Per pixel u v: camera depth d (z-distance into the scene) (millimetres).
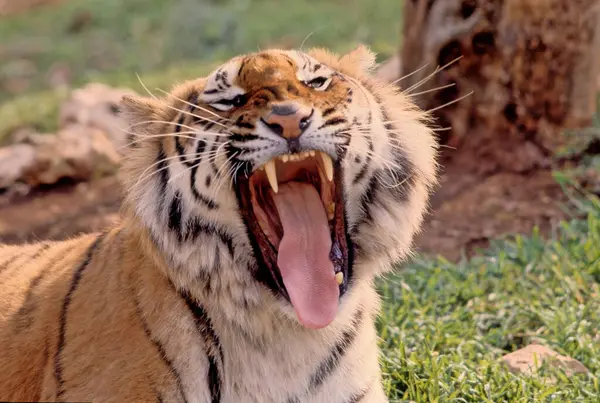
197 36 26422
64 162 15539
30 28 31281
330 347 7074
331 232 7359
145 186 6949
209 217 6898
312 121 6707
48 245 8156
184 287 6785
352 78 7480
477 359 8836
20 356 7105
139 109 7297
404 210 7316
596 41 13180
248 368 6891
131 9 30375
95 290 6980
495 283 10328
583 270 10289
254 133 6703
